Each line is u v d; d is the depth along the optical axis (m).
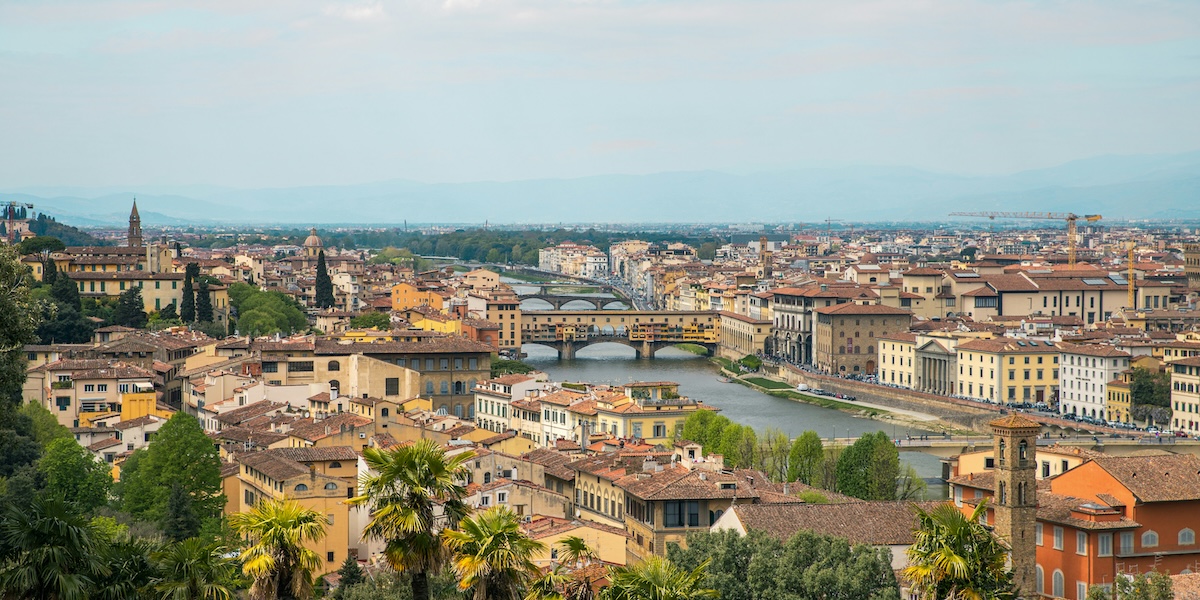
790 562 168.75
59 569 97.50
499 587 96.81
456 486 98.62
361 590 160.88
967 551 124.25
